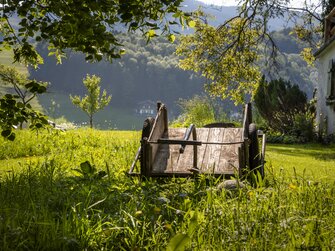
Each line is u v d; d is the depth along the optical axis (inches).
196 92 7214.6
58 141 617.3
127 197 240.4
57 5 276.5
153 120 352.8
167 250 145.2
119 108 7480.3
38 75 7308.1
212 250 174.1
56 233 181.8
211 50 1143.6
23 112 311.6
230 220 191.3
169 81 7303.2
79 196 243.0
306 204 208.7
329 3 1237.1
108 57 305.7
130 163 429.7
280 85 1159.0
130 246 185.8
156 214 204.2
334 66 1020.5
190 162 346.6
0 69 1321.4
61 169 389.1
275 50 1151.0
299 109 1143.6
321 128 1082.7
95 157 490.0
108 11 300.2
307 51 1315.2
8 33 350.0
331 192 223.9
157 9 296.2
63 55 337.4
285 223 182.9
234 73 1133.1
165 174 313.0
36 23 326.6
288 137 1019.3
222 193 229.6
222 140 378.3
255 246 171.5
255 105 1177.4
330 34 1126.4
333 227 185.9
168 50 7726.4
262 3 1105.4
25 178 313.3
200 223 187.0
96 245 183.9
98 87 1685.5
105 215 207.8
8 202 239.3
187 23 302.8
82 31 277.7
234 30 1136.2
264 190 235.0
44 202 233.1
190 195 241.9
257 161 322.3
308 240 173.3
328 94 1033.5
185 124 677.9
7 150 555.8
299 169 474.3
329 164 538.9
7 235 177.6
